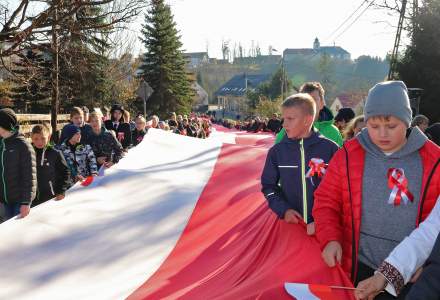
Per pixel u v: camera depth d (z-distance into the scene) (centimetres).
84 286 407
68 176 614
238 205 571
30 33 1059
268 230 399
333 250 261
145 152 767
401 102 244
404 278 216
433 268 186
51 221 498
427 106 2664
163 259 454
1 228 474
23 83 1285
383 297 245
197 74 12706
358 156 266
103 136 806
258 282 310
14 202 563
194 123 2247
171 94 4775
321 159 359
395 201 253
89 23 1211
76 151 721
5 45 1170
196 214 550
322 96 457
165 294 379
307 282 286
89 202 549
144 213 541
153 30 4784
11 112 554
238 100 8862
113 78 3722
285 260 321
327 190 276
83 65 1448
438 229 219
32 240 463
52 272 423
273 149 376
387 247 256
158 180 626
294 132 360
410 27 2714
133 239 490
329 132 454
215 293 349
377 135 249
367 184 260
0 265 423
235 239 478
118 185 604
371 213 259
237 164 734
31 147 561
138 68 4834
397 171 254
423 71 2662
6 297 386
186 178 659
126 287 402
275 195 365
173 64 4897
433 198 247
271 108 5712
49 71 1456
